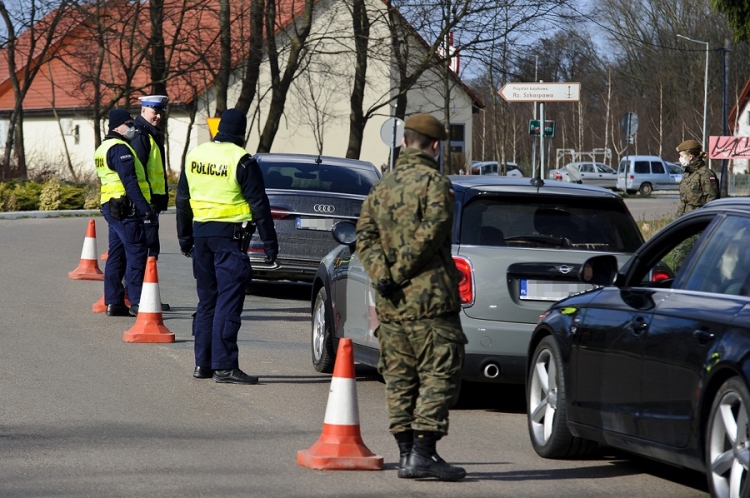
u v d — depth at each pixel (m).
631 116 83.44
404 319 12.52
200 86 97.06
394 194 12.46
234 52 78.81
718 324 11.27
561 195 17.55
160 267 40.06
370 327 17.97
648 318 12.51
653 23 155.88
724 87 102.06
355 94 79.62
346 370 13.66
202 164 19.09
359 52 77.06
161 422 15.95
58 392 17.89
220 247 19.02
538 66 82.31
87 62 83.50
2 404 16.83
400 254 12.37
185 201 20.17
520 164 177.62
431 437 12.74
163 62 75.75
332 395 13.65
